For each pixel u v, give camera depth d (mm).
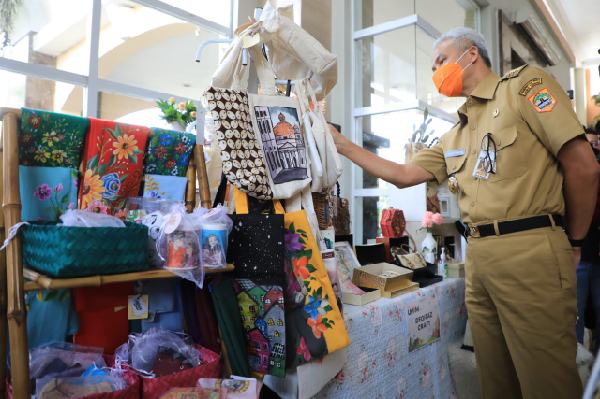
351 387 1384
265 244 1144
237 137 1188
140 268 933
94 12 1743
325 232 1443
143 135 1180
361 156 1837
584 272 2318
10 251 832
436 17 3447
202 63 2184
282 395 1194
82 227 822
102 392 834
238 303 1165
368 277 1803
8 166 886
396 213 2438
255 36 1359
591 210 1426
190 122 1575
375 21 3152
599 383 573
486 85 1592
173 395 892
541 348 1370
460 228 2664
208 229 1067
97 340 1069
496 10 4387
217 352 1143
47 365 939
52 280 772
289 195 1245
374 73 3035
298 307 1167
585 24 7262
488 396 1633
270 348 1125
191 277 981
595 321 2328
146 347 1020
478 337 1636
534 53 5664
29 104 1592
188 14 2076
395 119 2906
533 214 1407
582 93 8383
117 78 1848
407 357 1723
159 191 1229
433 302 1975
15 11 1553
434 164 1896
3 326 876
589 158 1343
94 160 1088
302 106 1360
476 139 1601
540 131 1407
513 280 1417
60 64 1683
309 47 1434
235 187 1232
